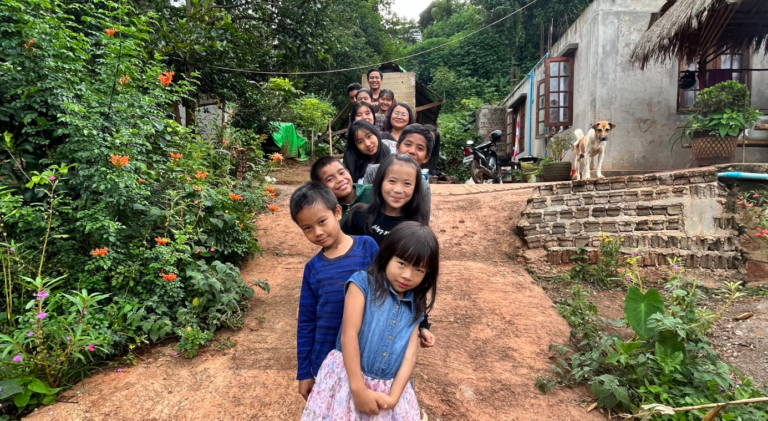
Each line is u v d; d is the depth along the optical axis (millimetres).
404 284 1533
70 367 2451
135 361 2621
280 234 4930
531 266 4258
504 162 11055
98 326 2551
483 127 17750
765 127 5785
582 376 2570
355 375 1456
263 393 2367
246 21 9344
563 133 9578
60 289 2680
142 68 4199
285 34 9906
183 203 3369
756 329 3023
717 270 3861
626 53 7453
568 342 2973
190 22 7496
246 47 8289
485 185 7000
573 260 4219
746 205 3844
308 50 10172
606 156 7469
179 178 3623
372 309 1542
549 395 2467
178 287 3059
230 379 2496
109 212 2963
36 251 2814
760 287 3650
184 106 6996
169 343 2865
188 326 2771
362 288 1554
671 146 7406
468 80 23453
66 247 2859
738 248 3842
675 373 2414
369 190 2352
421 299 1648
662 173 4234
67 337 2318
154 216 3152
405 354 1565
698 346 2510
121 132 3189
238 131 6320
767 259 3748
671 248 4039
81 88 3201
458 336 3049
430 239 1525
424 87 13547
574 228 4320
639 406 2312
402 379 1522
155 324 2740
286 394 2355
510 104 15219
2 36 3010
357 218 2178
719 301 3502
